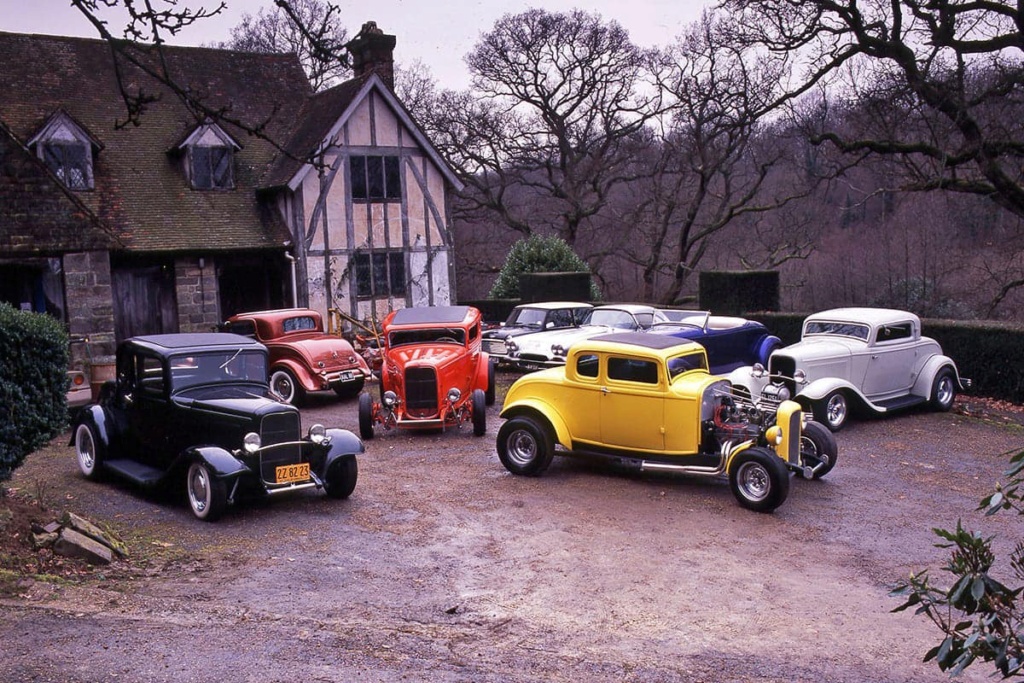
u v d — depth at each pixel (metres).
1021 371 16.17
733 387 11.97
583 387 10.52
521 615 6.46
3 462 8.08
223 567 7.29
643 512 9.25
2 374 8.00
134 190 22.09
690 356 10.47
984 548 2.98
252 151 24.38
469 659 5.48
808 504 9.64
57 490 9.77
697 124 31.64
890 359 14.55
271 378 16.44
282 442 8.91
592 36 34.88
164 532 8.21
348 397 17.17
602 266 42.31
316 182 23.00
